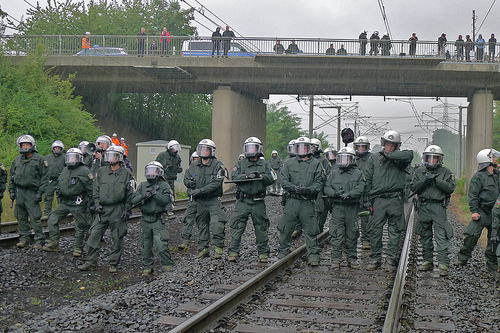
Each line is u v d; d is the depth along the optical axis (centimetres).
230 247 925
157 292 700
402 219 862
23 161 976
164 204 845
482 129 3111
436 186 848
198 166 948
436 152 836
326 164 1152
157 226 853
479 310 646
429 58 2761
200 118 4544
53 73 2977
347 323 575
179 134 4488
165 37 2956
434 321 597
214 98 3144
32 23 4019
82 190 939
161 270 880
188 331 503
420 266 898
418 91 3362
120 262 941
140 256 1004
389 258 862
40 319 583
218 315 574
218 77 3094
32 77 2509
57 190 941
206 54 2983
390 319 537
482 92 3106
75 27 4041
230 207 1928
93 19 4119
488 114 3102
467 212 2338
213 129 3144
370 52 2844
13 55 2662
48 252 964
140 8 4722
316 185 870
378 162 856
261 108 3841
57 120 2450
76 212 938
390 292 695
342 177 863
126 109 4216
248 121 3512
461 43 2881
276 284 755
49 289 739
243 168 916
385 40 2822
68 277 812
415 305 662
